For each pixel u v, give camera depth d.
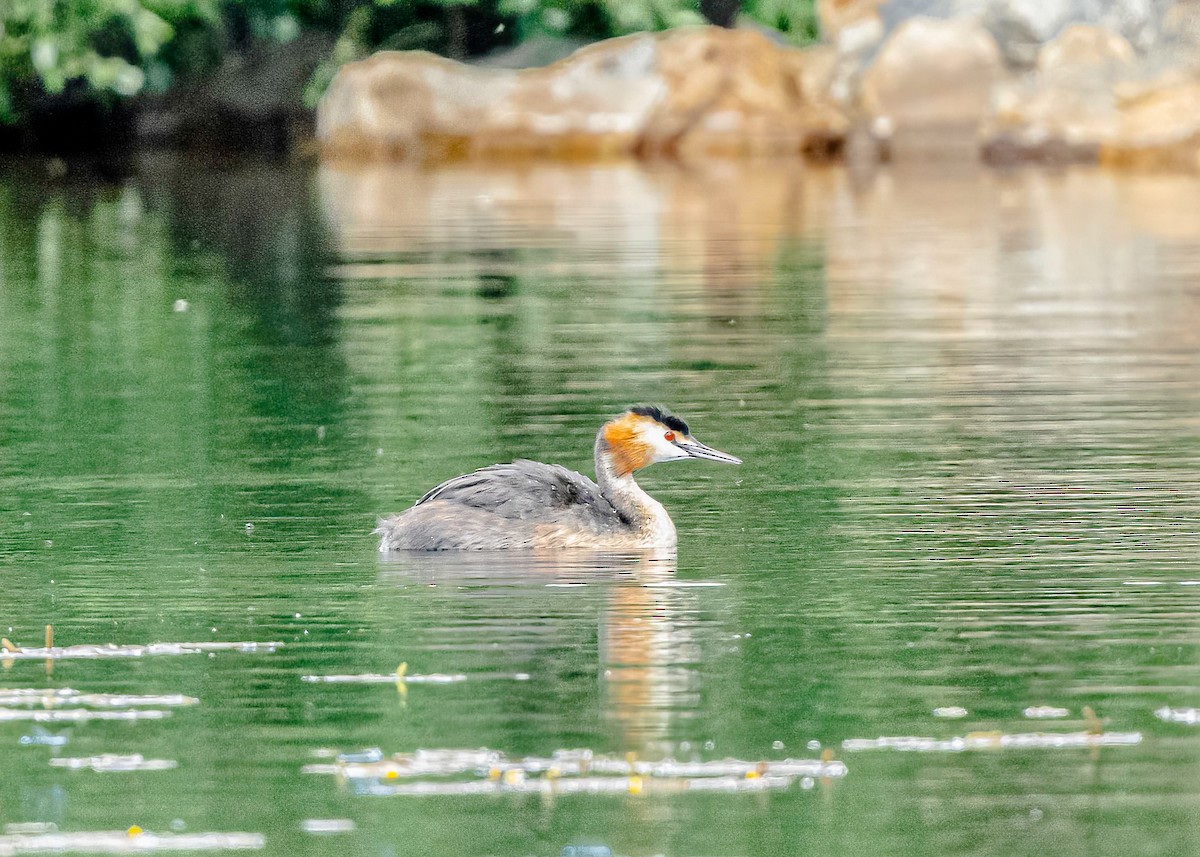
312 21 47.34
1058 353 20.17
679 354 20.30
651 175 41.41
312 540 12.96
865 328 21.92
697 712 9.52
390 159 45.25
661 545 12.75
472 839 8.16
